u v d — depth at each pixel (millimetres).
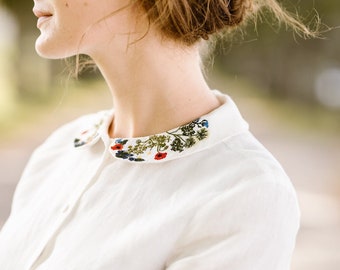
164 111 1174
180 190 1080
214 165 1085
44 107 12758
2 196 6227
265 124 13617
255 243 994
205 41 1247
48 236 1153
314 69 18359
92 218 1123
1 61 13297
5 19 13562
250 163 1062
